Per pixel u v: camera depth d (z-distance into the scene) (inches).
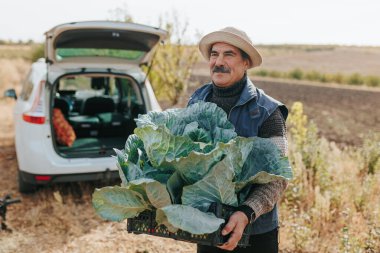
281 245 170.6
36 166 202.4
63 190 233.9
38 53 729.6
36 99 205.5
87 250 172.4
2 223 187.3
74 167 205.6
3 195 227.3
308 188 216.7
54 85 208.7
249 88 93.0
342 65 2466.8
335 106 768.3
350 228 176.9
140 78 235.1
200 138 85.8
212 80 95.3
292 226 172.7
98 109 260.2
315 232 178.1
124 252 171.2
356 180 228.4
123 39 204.2
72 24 184.1
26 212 207.2
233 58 91.6
